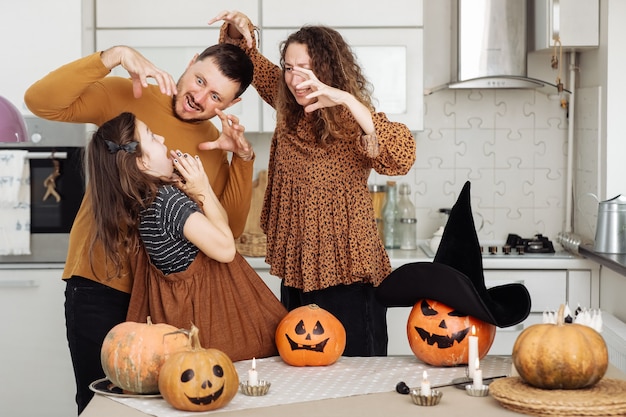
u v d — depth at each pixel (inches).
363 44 165.9
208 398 77.4
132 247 94.5
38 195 159.9
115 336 84.4
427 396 78.7
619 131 160.1
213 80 103.0
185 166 94.2
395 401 80.3
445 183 184.4
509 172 183.9
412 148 104.0
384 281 95.0
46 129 159.0
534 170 183.6
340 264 113.4
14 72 158.1
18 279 159.9
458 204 94.5
